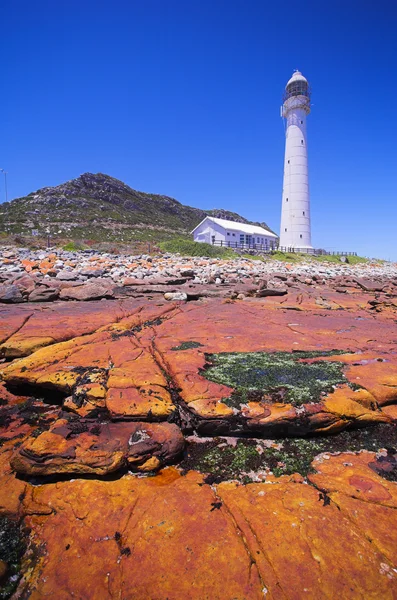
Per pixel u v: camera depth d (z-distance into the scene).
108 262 16.58
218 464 3.35
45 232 46.62
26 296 10.51
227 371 4.70
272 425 3.67
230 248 34.62
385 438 3.73
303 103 41.78
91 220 57.44
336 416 3.76
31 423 4.04
